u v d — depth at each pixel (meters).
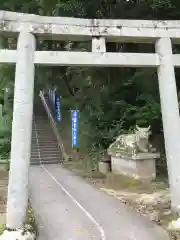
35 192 8.64
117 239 4.96
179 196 5.70
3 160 14.07
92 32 5.87
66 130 18.86
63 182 10.16
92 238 5.03
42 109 24.19
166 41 6.20
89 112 13.50
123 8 11.23
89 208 6.89
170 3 9.48
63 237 5.09
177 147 5.87
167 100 6.04
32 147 16.31
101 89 13.07
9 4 13.50
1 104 17.23
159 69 6.20
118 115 11.67
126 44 11.78
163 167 9.95
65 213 6.51
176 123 5.95
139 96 10.71
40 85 19.20
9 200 5.04
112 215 6.30
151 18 10.55
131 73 12.14
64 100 19.88
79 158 14.94
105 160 11.50
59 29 5.70
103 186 9.37
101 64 5.84
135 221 5.86
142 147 9.30
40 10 13.98
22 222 5.02
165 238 4.94
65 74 16.53
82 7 10.77
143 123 10.21
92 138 13.18
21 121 5.25
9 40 11.68
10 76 13.08
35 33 5.61
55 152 16.31
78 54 5.75
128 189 8.66
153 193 7.84
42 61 5.58
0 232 5.05
